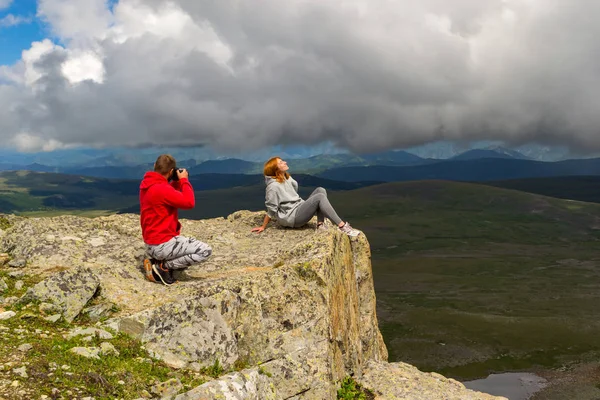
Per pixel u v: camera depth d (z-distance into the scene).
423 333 72.56
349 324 10.29
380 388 9.48
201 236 12.42
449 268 165.00
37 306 6.97
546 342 67.00
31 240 9.77
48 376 5.00
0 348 5.40
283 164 12.95
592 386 49.59
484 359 59.47
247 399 5.64
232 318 7.28
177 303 7.07
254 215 14.77
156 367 6.18
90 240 10.42
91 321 7.01
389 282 134.75
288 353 7.43
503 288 121.25
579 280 134.50
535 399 46.53
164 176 8.70
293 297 8.01
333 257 9.60
